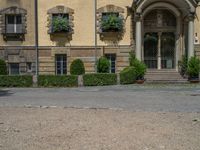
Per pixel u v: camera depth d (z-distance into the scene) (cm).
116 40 3075
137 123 1101
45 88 2606
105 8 3073
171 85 2662
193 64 2839
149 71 3059
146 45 3145
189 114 1295
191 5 2877
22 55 3138
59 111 1368
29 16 3133
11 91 2383
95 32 3084
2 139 890
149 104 1623
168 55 3156
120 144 835
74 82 2725
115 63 3091
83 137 906
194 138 902
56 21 3062
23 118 1200
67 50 3105
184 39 3061
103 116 1240
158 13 3116
